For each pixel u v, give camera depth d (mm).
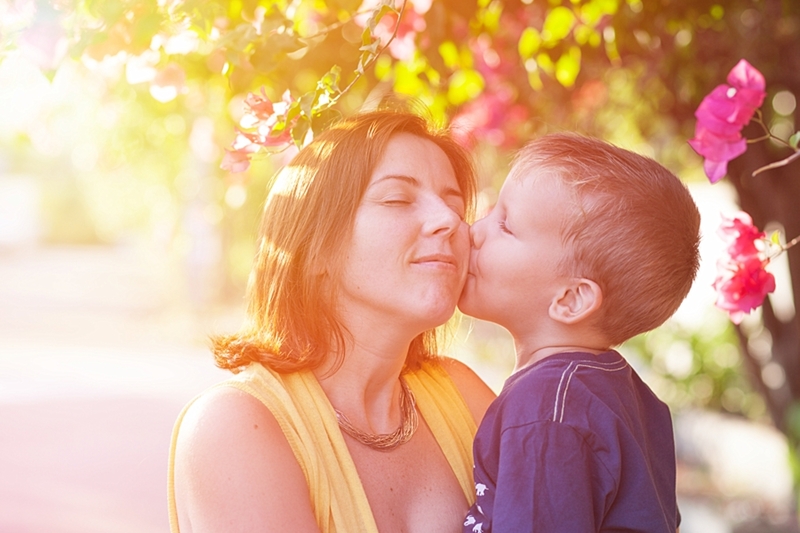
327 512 1494
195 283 16406
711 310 8617
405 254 1586
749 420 7512
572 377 1670
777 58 3861
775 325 5441
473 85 2830
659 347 8523
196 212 14828
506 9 2850
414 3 2488
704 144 1943
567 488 1557
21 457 7352
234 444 1421
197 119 4273
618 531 1638
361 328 1632
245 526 1385
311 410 1561
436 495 1706
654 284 1754
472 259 1843
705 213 9141
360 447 1643
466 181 1872
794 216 4680
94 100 4391
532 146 1853
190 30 2035
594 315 1781
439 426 1822
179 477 1458
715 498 6465
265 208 1695
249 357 1579
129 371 11391
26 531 5625
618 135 5910
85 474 6934
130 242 41938
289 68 2578
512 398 1687
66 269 29906
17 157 40969
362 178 1590
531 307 1801
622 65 3439
